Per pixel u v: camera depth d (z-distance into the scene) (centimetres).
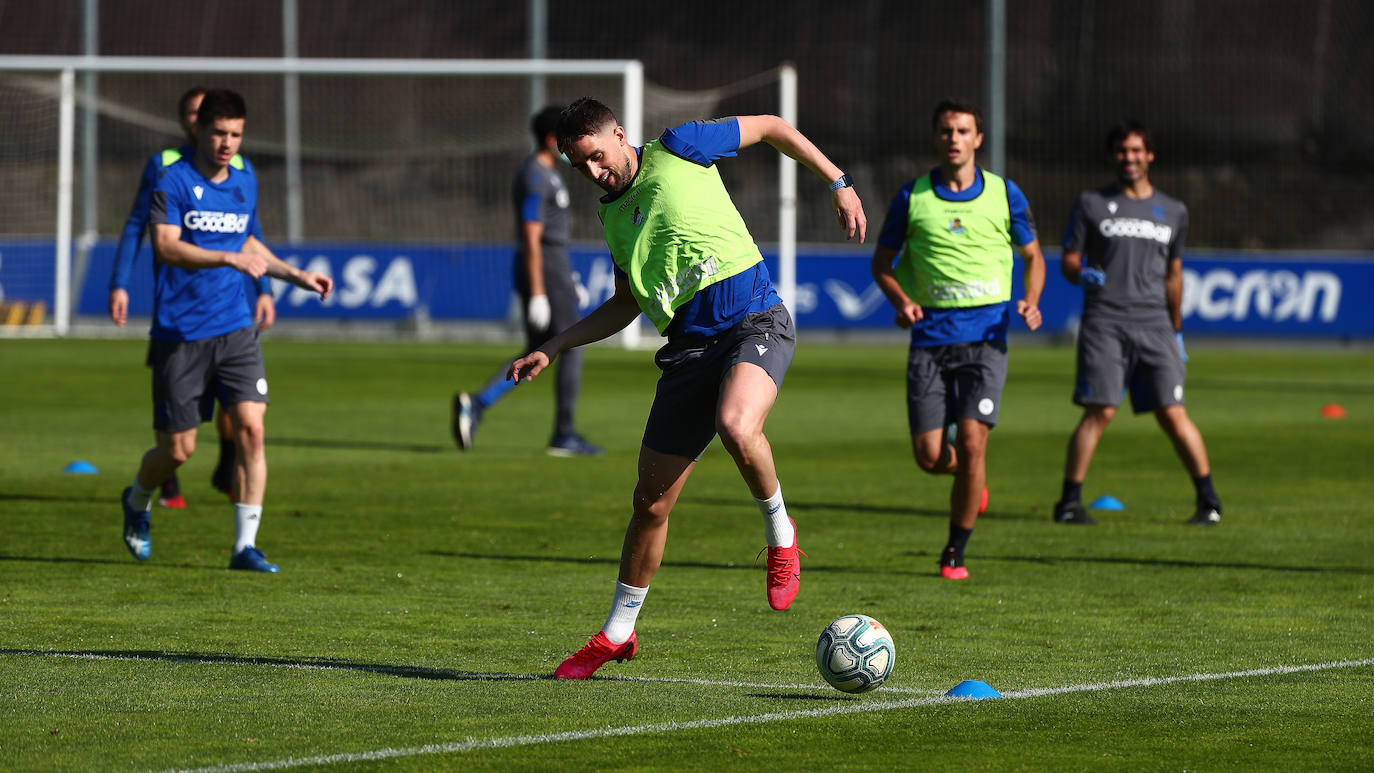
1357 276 9831
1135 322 3488
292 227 11275
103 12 15288
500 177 13425
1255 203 12612
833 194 2016
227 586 2656
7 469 4203
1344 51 13438
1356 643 2250
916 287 2933
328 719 1755
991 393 2827
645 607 2519
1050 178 13425
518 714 1786
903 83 14462
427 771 1552
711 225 1928
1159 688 1948
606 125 1920
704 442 1980
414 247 10225
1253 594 2653
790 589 1958
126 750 1620
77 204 12650
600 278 9825
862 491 4038
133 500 2847
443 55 14800
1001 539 3278
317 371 7712
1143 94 13775
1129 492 4047
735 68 14825
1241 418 5922
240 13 15162
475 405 4706
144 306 10094
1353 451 4922
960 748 1658
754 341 1931
